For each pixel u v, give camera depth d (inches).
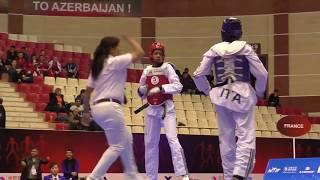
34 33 1374.3
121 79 385.7
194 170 919.0
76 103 967.0
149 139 504.7
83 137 876.0
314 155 992.2
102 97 380.2
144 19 1411.2
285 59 1360.7
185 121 1085.8
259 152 959.6
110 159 378.6
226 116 402.3
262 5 1387.8
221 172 937.5
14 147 835.4
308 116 1227.2
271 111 1185.4
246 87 392.8
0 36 1205.7
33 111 999.0
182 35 1409.9
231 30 400.8
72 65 1156.5
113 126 378.3
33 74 1095.0
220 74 400.8
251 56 390.0
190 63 1401.3
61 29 1387.8
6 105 994.1
